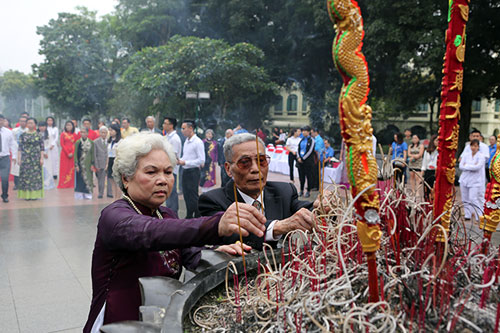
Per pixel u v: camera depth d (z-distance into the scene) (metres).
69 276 3.85
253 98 26.05
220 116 25.69
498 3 13.67
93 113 37.03
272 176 12.66
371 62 16.97
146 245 1.15
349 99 0.65
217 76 22.89
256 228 1.08
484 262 1.01
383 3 14.84
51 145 9.44
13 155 7.71
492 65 14.91
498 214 1.07
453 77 0.85
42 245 4.81
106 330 0.88
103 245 1.33
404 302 0.80
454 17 0.83
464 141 17.38
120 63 33.28
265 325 0.87
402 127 28.98
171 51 23.22
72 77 33.06
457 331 0.72
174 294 1.00
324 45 21.53
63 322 2.96
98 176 8.08
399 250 0.95
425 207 1.11
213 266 1.24
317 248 1.22
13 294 3.43
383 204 1.03
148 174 1.38
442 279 0.80
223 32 27.22
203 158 5.97
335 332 0.75
